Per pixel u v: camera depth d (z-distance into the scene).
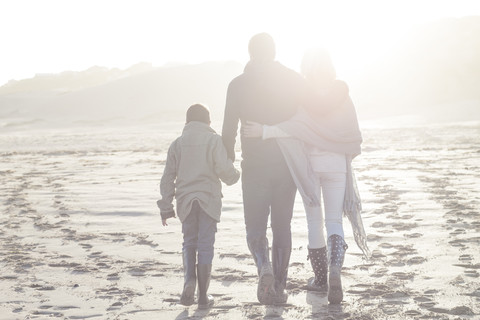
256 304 4.43
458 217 7.81
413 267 5.38
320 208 4.80
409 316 4.00
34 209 9.60
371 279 5.02
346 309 4.22
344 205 4.69
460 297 4.41
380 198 9.77
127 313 4.25
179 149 4.66
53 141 46.47
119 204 9.91
